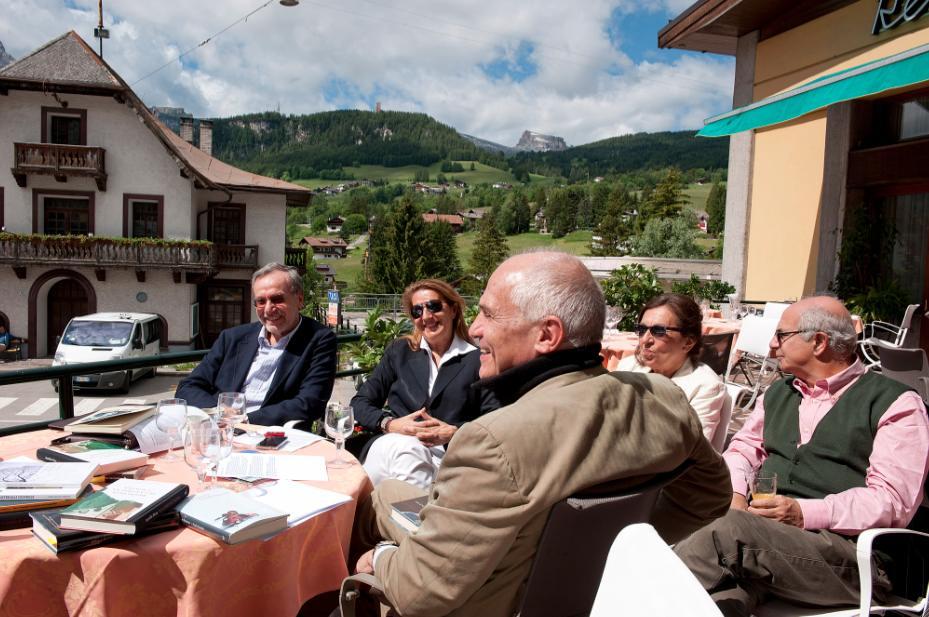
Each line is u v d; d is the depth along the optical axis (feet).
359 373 16.63
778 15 31.63
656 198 305.94
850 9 27.50
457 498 4.62
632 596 3.71
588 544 4.78
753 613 7.12
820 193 30.07
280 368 11.82
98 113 87.45
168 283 90.17
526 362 5.13
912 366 12.51
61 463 6.68
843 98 20.79
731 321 24.77
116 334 62.90
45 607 5.38
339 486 7.27
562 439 4.58
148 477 7.18
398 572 4.96
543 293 5.15
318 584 6.66
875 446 7.52
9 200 86.89
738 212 34.65
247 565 5.82
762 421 9.27
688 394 9.76
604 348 17.90
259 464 7.76
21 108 86.02
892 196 26.53
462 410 11.10
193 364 82.89
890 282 25.89
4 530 5.75
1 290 87.45
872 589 6.64
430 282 11.38
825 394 8.29
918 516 7.53
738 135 34.68
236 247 95.45
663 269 63.87
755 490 7.52
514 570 4.73
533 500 4.39
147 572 5.43
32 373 10.66
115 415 8.37
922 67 18.25
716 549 7.19
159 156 89.15
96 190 88.38
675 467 5.23
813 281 30.37
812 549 6.95
